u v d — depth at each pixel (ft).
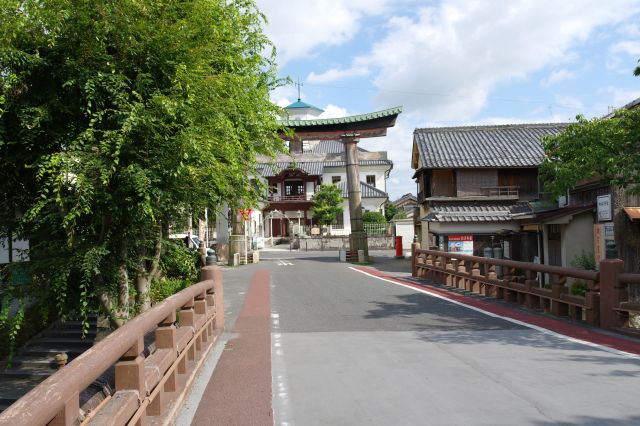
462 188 72.23
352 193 86.28
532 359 21.22
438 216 67.56
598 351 22.49
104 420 9.34
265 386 18.10
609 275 27.14
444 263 50.47
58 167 19.30
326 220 142.41
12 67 18.99
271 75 31.12
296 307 36.94
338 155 158.10
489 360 21.16
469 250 68.23
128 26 19.54
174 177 20.35
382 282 52.85
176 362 15.92
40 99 20.03
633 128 32.91
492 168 72.02
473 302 38.60
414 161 85.51
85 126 20.81
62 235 23.35
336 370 20.04
